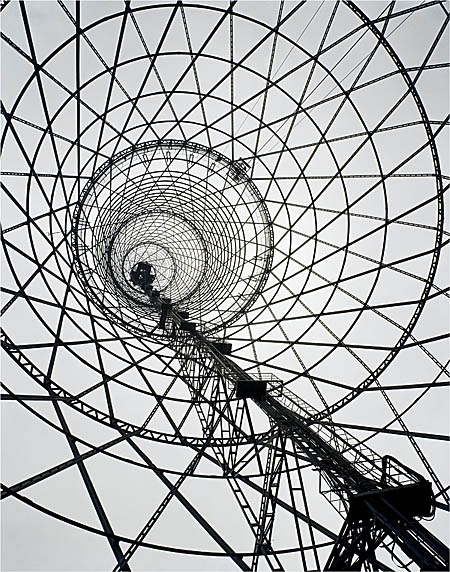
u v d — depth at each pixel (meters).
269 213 20.78
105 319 18.92
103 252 22.17
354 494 8.98
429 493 8.75
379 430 14.45
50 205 16.94
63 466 11.83
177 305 23.56
